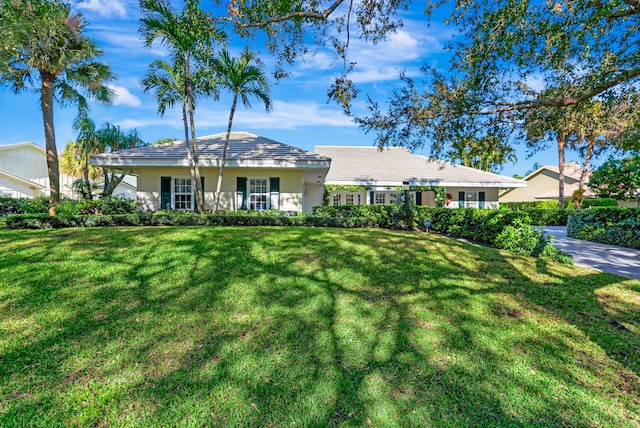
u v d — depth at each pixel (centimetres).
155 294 465
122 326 378
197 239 732
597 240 1199
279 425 242
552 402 273
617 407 269
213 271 551
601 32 559
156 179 1425
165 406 257
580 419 254
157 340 352
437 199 2045
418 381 296
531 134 682
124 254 619
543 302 485
